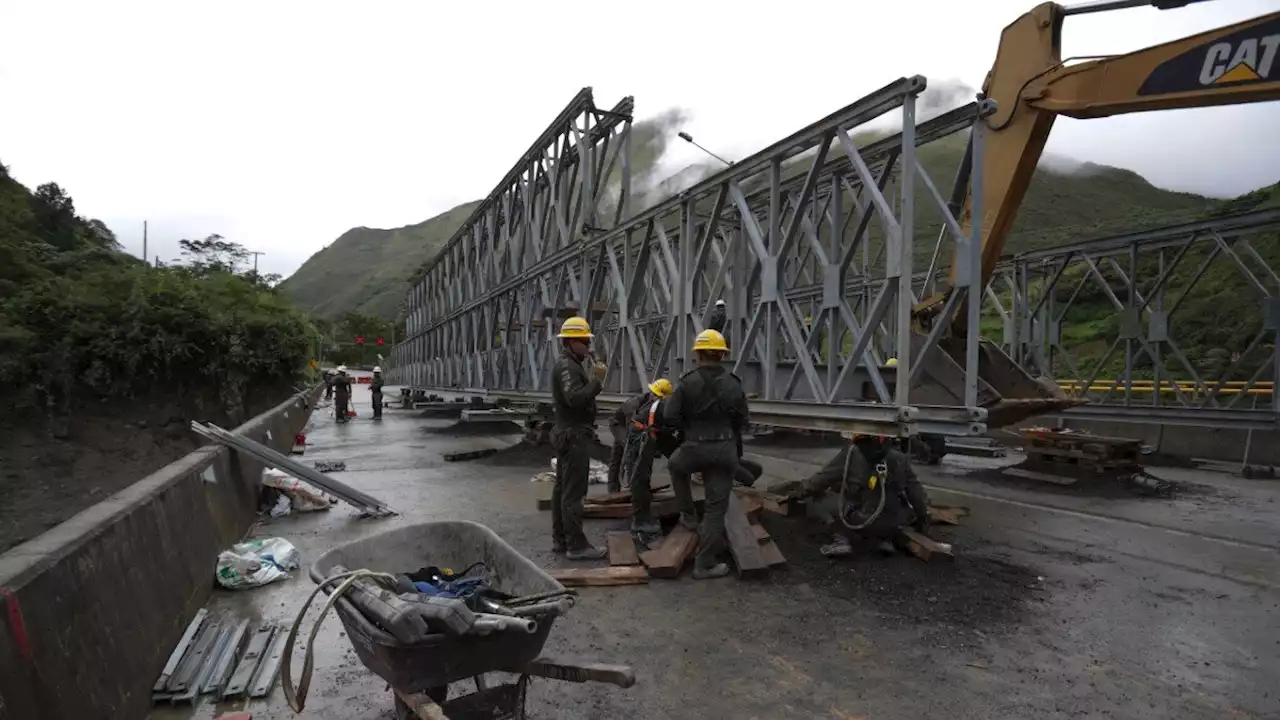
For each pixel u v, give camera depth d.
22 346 20.89
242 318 24.62
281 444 11.88
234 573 5.14
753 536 5.83
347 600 2.87
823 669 3.91
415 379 32.59
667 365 8.96
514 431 17.08
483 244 21.05
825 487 6.58
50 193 46.56
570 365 5.95
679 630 4.48
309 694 3.60
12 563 2.73
